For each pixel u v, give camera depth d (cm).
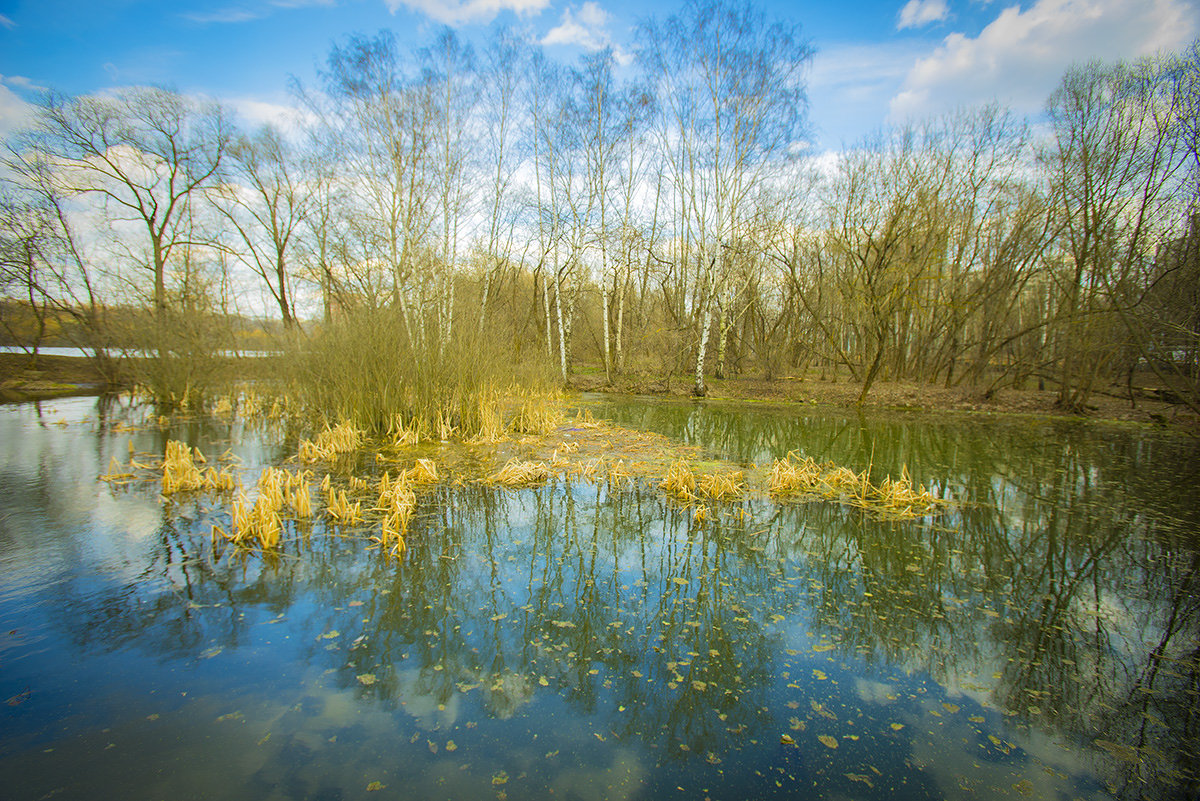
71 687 353
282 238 2597
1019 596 515
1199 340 1418
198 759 297
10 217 1803
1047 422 1553
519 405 1359
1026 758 315
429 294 1411
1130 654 423
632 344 2569
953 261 2169
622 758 309
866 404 1891
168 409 1523
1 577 498
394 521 643
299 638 419
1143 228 1573
